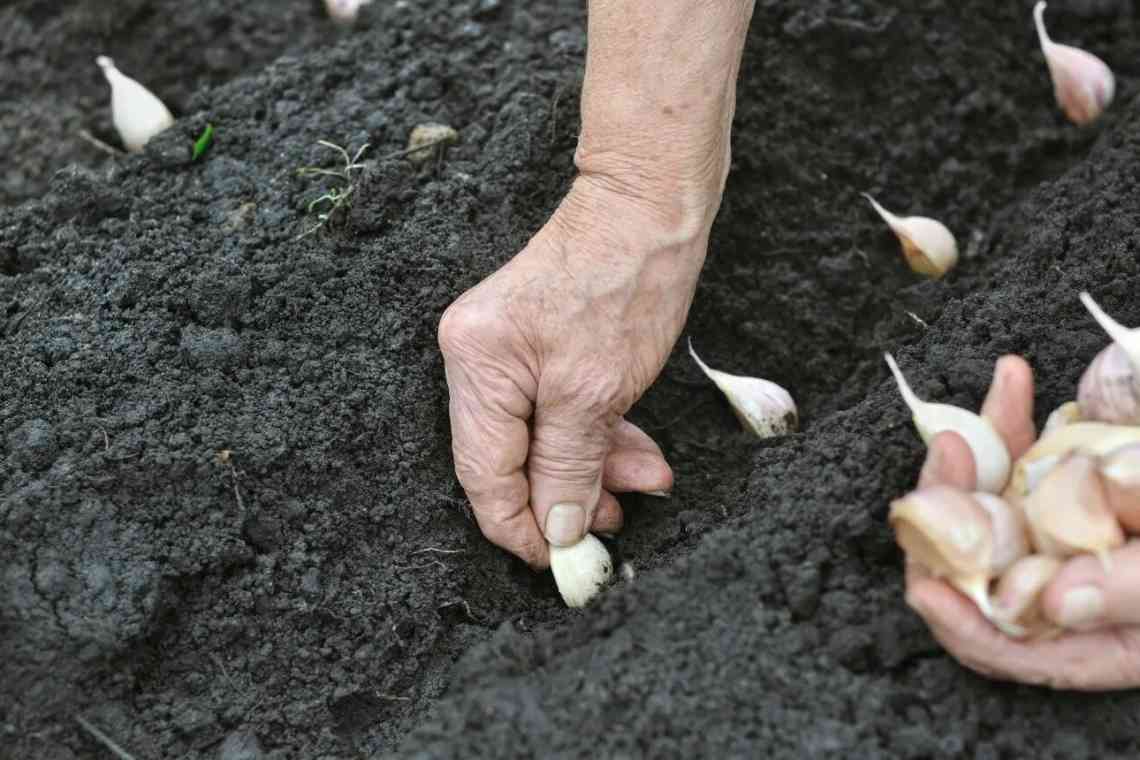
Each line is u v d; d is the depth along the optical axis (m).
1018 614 0.75
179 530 0.84
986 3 1.09
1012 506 0.78
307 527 0.86
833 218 1.02
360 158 0.97
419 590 0.87
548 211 0.96
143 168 0.97
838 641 0.80
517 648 0.82
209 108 1.01
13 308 0.91
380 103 1.00
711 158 0.84
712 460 0.94
